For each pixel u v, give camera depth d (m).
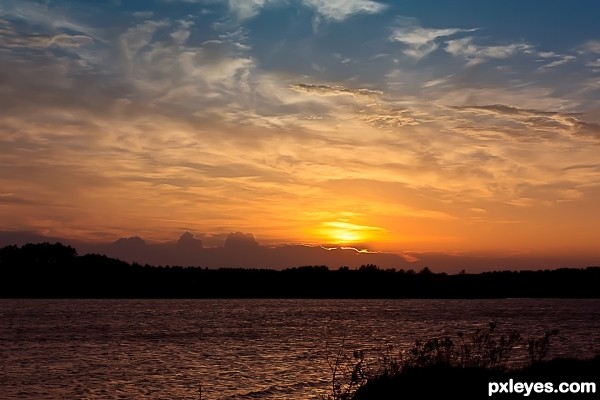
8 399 37.91
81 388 41.66
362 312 181.75
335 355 56.78
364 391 18.91
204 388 40.16
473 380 18.41
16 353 65.25
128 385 42.56
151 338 84.69
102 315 156.75
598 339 61.03
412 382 18.48
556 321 118.25
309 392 35.72
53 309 190.38
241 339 82.25
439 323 117.12
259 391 37.53
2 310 179.12
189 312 182.88
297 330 100.81
